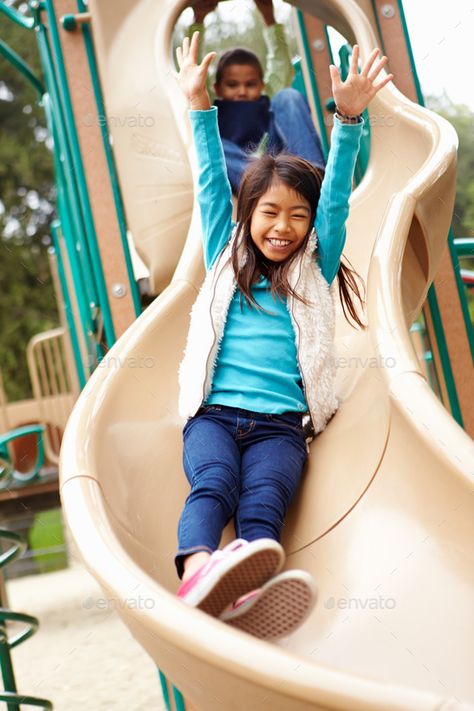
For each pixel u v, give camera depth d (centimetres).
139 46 378
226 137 396
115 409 234
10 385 1546
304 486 231
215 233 252
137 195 365
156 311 263
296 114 391
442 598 189
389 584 198
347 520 217
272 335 236
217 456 213
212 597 179
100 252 370
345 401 246
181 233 358
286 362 235
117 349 249
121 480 220
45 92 542
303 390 235
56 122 429
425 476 203
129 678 443
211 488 204
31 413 1001
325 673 153
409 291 279
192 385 228
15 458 1000
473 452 196
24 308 1577
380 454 219
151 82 369
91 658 491
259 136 396
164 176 360
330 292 244
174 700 329
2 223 1582
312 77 428
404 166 323
